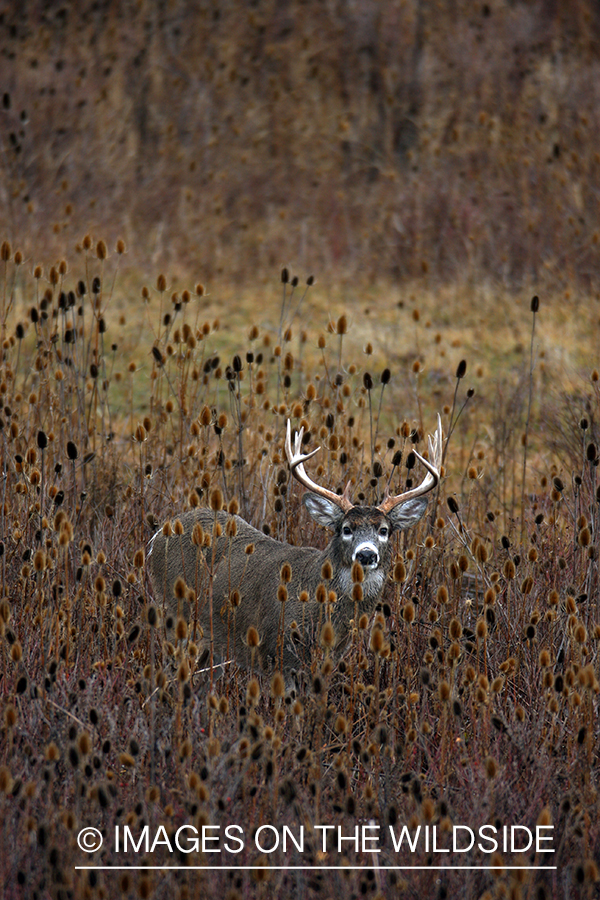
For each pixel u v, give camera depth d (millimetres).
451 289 71625
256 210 83375
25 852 17062
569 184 79500
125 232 79000
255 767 19266
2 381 32344
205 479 28344
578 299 68125
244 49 98688
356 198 84062
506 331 63812
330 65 96688
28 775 18547
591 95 89500
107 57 96125
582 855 17844
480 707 21188
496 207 78875
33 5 100188
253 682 18797
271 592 26609
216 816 17641
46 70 93438
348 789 18984
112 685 21250
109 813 18484
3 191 77125
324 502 26609
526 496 35969
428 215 79750
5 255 33375
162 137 90062
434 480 26969
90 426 35844
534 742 20750
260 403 39875
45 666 21531
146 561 28453
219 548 28562
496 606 26109
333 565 25938
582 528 23234
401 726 22906
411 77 94500
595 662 23094
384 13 99562
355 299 72062
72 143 86625
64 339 31750
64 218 78125
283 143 90062
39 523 26688
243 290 73750
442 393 52219
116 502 32062
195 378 33438
